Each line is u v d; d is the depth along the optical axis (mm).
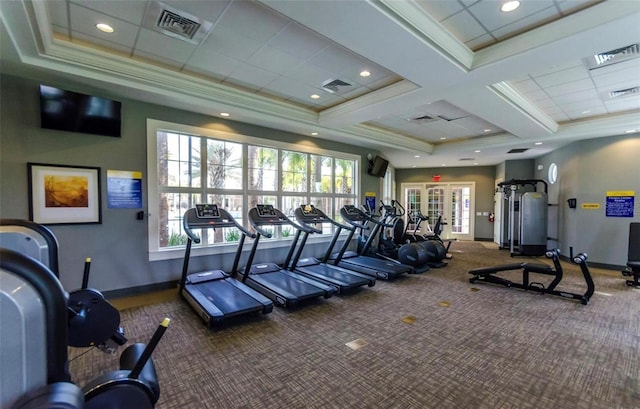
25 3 2328
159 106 4477
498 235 9844
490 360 2646
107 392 1220
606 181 6246
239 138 5383
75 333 2287
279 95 4844
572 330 3262
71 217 3816
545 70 3801
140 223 4336
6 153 3428
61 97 3578
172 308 3811
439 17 2787
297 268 5434
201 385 2270
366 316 3641
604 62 3582
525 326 3359
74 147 3822
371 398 2135
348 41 2854
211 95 4301
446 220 11312
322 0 2285
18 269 814
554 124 6039
